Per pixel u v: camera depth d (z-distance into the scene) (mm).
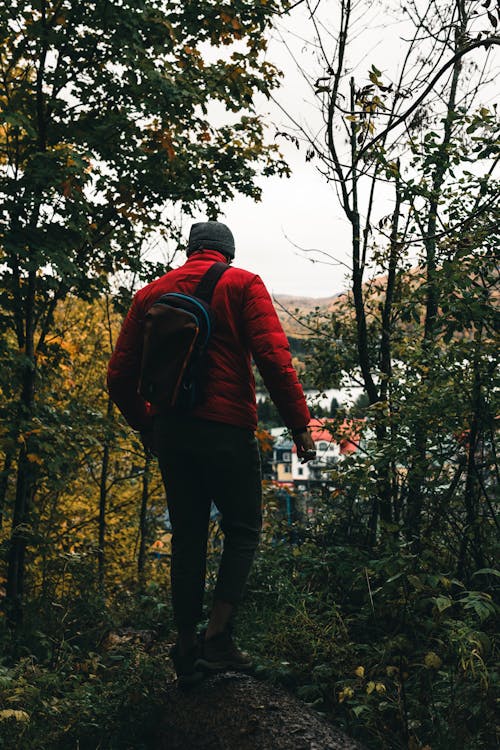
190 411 2359
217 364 2377
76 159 4637
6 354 5000
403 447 3475
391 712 2617
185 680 2590
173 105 5332
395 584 2820
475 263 3512
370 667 2869
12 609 4871
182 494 2492
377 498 4059
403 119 3010
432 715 2529
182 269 2525
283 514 5086
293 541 4742
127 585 8820
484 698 2430
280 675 2801
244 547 2520
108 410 8789
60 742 2740
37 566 6004
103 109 5566
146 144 5797
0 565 5676
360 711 2414
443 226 3885
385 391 4574
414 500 3830
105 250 5945
